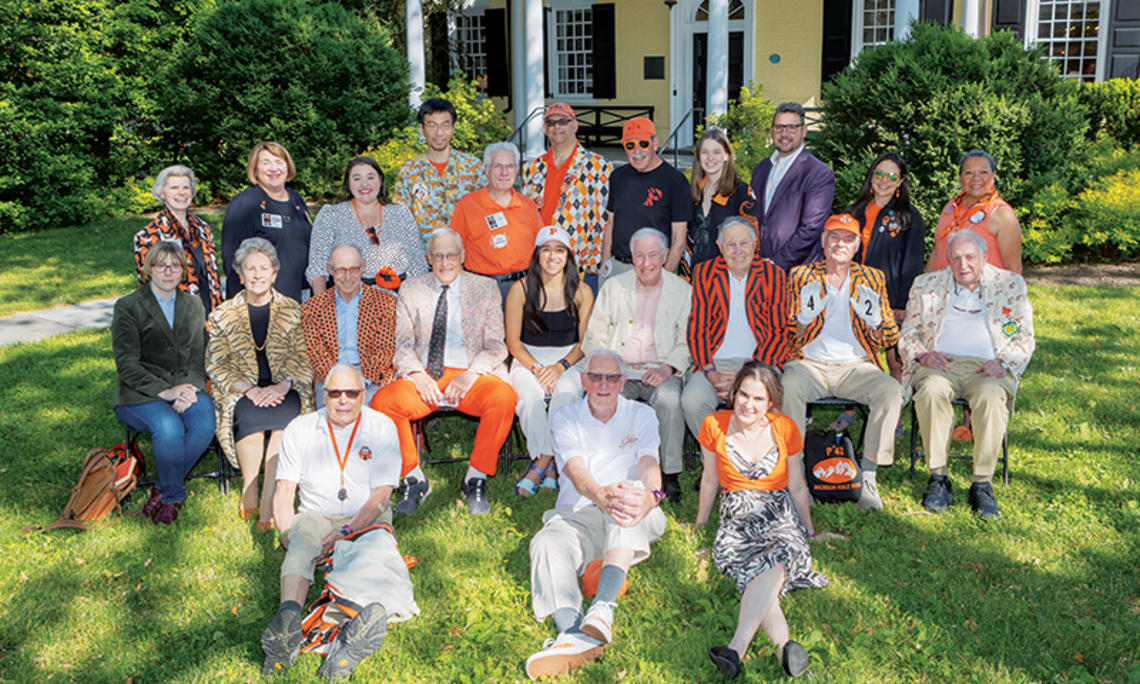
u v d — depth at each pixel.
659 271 5.48
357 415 4.45
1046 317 8.40
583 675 3.68
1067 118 9.84
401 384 5.32
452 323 5.54
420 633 3.98
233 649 3.85
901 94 9.38
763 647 3.80
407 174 6.59
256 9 14.48
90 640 3.93
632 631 3.96
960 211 5.82
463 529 4.94
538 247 5.47
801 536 4.23
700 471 5.69
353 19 15.26
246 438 5.06
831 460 5.10
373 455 4.47
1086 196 10.02
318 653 3.82
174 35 16.09
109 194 15.17
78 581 4.39
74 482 5.53
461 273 5.59
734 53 16.70
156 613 4.14
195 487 5.49
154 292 5.20
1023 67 9.84
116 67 15.45
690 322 5.50
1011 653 3.71
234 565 4.55
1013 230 5.63
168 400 5.12
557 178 6.42
